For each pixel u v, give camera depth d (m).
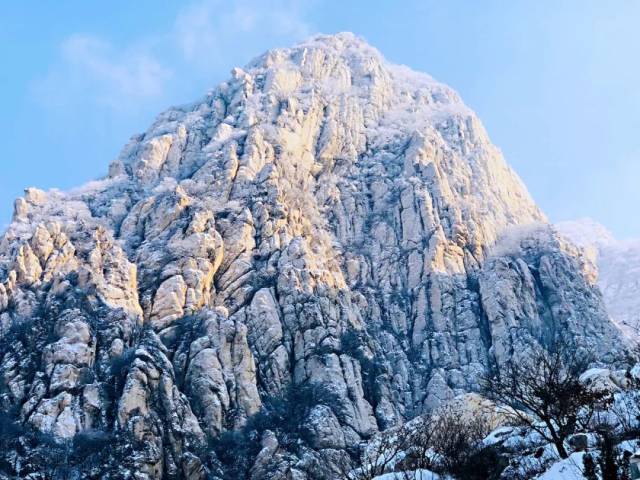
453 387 128.62
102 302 117.69
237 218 141.25
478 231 161.50
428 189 166.12
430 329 139.62
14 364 105.56
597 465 40.09
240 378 111.81
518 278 147.50
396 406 120.25
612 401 54.78
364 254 154.75
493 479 53.50
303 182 163.50
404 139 187.75
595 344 138.75
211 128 179.75
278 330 121.88
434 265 147.88
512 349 133.00
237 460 101.44
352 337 125.56
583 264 163.75
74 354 105.19
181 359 112.75
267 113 180.25
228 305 127.31
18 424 96.25
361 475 66.81
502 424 75.31
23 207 150.50
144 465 92.00
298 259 134.50
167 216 142.88
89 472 90.38
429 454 65.50
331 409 110.19
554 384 58.28
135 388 100.25
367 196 168.75
